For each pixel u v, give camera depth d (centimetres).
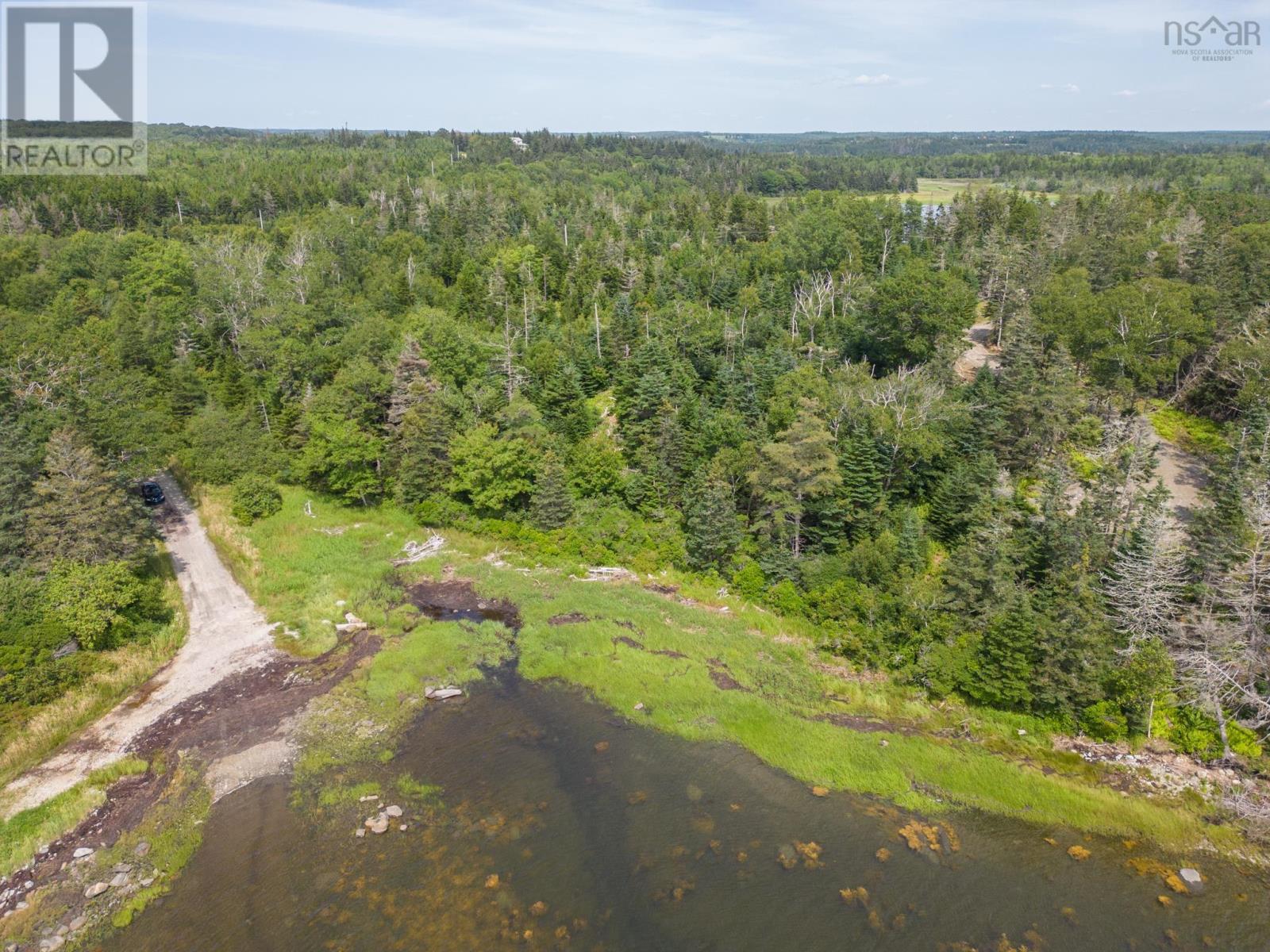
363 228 14675
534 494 7488
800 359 8769
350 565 6812
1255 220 11600
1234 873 3812
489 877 3709
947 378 7750
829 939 3406
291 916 3509
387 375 8506
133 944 3388
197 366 9925
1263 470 5300
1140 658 4606
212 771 4422
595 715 4975
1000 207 12675
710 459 7306
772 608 6141
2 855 3825
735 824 4075
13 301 11062
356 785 4316
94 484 5762
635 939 3388
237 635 5788
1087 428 7294
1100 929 3488
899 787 4344
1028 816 4156
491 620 6103
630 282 11100
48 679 4844
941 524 6438
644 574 6744
